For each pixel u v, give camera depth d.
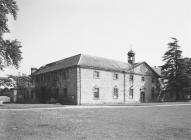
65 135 10.04
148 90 52.94
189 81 51.03
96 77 43.31
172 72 52.94
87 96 41.47
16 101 53.91
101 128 11.84
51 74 48.03
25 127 12.05
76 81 40.62
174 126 12.52
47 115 17.98
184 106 30.00
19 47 22.80
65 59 49.91
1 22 20.86
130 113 20.16
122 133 10.53
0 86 27.38
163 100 56.31
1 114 18.59
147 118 16.23
